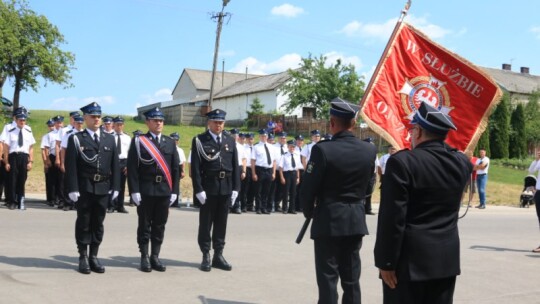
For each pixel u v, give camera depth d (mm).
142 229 7668
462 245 11414
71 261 7883
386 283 3898
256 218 14352
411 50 8086
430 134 3965
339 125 5418
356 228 5215
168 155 7805
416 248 3771
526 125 50938
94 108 7543
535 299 7125
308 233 11781
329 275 5168
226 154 7969
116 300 6109
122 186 13742
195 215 13891
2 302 5789
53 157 13938
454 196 3893
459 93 8055
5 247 8547
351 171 5246
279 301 6438
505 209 20812
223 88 65188
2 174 13922
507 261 9781
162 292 6566
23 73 42969
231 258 8789
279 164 16172
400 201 3750
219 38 31906
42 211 12875
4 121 38438
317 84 44281
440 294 3912
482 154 20453
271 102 51500
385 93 7953
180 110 46000
